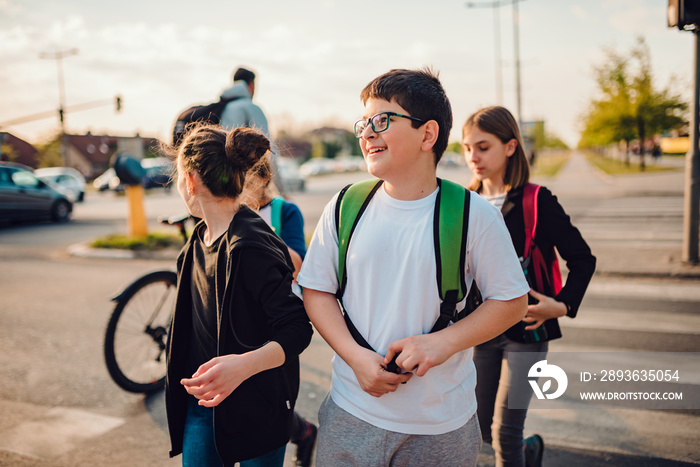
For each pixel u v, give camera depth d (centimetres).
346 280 149
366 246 145
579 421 309
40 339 471
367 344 146
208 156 163
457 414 145
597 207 1325
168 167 202
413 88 139
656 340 429
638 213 1176
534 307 200
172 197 2711
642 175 2606
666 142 5062
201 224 180
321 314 152
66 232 1277
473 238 141
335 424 151
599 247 789
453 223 139
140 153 6662
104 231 1284
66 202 1533
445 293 139
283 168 2403
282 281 159
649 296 554
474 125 228
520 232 213
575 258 206
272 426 166
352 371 151
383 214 146
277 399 166
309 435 260
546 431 300
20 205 1415
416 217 143
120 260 875
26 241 1123
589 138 3612
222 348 160
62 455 284
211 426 173
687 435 290
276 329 156
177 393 177
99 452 287
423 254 139
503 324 142
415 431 142
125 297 346
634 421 307
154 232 1046
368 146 145
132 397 355
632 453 275
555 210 210
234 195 169
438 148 146
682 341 424
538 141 7400
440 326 141
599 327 463
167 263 847
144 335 361
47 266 827
